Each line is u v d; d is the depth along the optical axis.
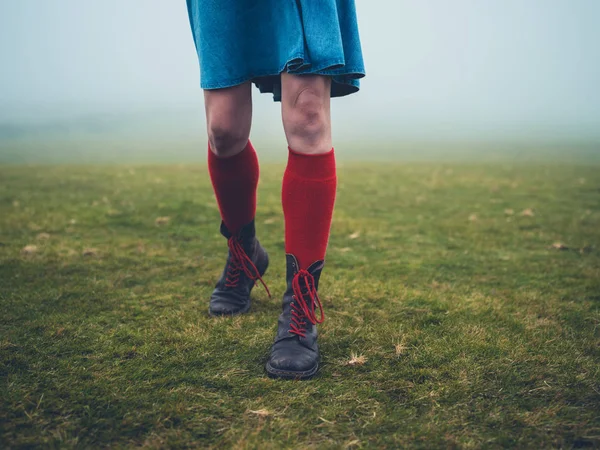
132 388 1.28
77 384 1.29
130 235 3.34
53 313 1.79
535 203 5.13
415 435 1.09
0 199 4.90
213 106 1.45
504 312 1.85
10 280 2.19
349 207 4.83
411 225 3.89
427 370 1.37
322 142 1.38
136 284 2.20
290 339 1.40
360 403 1.22
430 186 6.55
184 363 1.42
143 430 1.11
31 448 1.04
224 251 2.91
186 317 1.77
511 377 1.33
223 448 1.04
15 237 3.14
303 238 1.42
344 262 2.71
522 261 2.76
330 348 1.52
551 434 1.09
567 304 1.96
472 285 2.26
